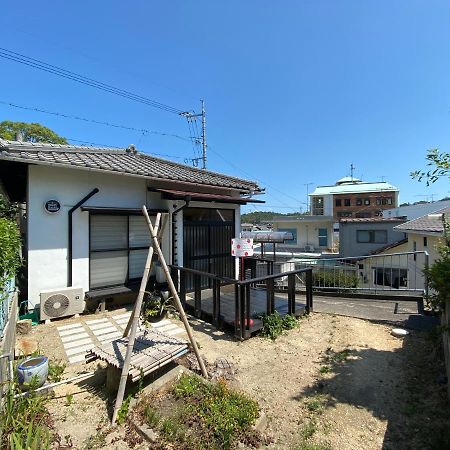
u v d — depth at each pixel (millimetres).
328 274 11484
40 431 2312
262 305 6270
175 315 5859
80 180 5984
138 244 6852
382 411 3072
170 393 3139
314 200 41156
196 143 21688
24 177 6559
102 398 3145
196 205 7430
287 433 2750
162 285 6711
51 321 5434
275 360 4145
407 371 3834
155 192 7109
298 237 30922
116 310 6141
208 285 7711
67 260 5824
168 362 3406
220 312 5625
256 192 9266
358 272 15445
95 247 6223
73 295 5609
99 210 6035
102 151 7875
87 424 2740
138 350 3469
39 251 5523
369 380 3643
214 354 4285
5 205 8867
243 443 2525
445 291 3623
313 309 6551
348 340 4824
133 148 8836
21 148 5477
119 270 6547
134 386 3209
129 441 2527
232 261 8312
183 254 7160
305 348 4547
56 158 5531
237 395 3043
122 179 6574
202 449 2391
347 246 22594
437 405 3125
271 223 32812
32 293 5461
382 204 38031
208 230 7777
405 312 6133
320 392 3395
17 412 2586
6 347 2990
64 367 3621
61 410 2920
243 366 3963
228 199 7441
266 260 7934
